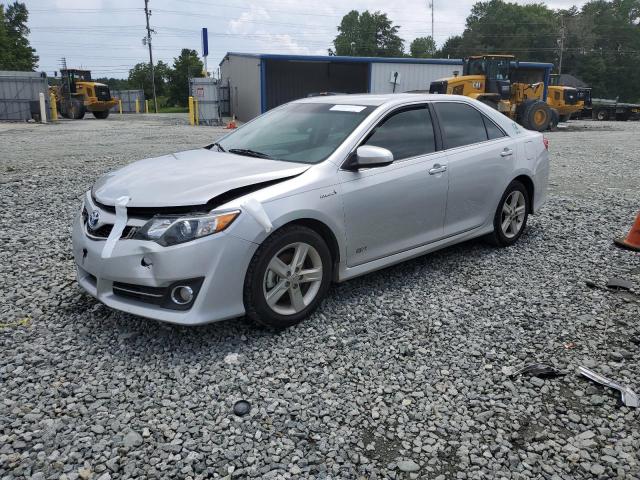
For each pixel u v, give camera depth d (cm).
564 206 779
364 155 397
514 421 292
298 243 373
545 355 358
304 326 387
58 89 3266
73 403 296
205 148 491
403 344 367
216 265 335
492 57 2233
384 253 444
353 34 10631
